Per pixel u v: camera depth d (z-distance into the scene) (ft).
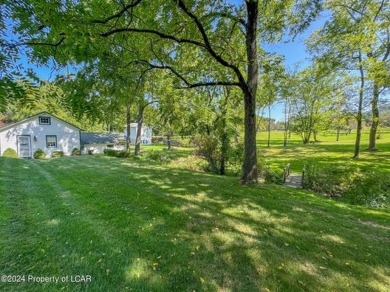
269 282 7.79
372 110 46.98
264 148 87.71
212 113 33.94
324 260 9.19
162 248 9.48
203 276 7.93
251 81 21.11
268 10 21.93
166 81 26.76
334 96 51.42
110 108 12.27
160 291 7.14
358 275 8.35
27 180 20.85
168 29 17.35
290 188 23.41
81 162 35.73
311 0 18.92
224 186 20.30
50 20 7.42
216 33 20.65
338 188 22.94
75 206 13.84
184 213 13.37
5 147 54.13
